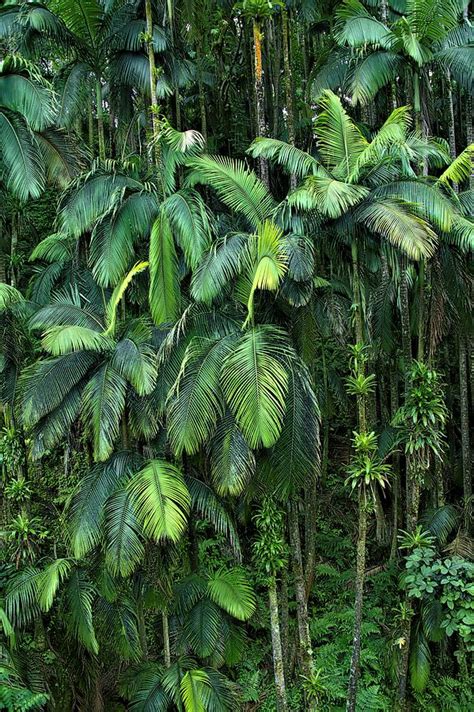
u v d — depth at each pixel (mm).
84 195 5523
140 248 5930
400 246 4414
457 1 5801
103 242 5371
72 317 5512
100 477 5297
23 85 5969
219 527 5285
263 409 4234
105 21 6469
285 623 6430
